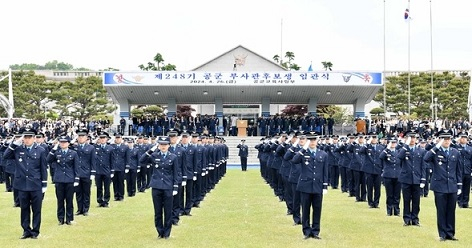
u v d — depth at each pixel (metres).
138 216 19.55
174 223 17.75
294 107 77.88
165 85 54.69
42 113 74.69
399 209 20.08
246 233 16.30
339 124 57.19
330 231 16.67
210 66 68.50
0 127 42.50
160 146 15.57
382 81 54.81
